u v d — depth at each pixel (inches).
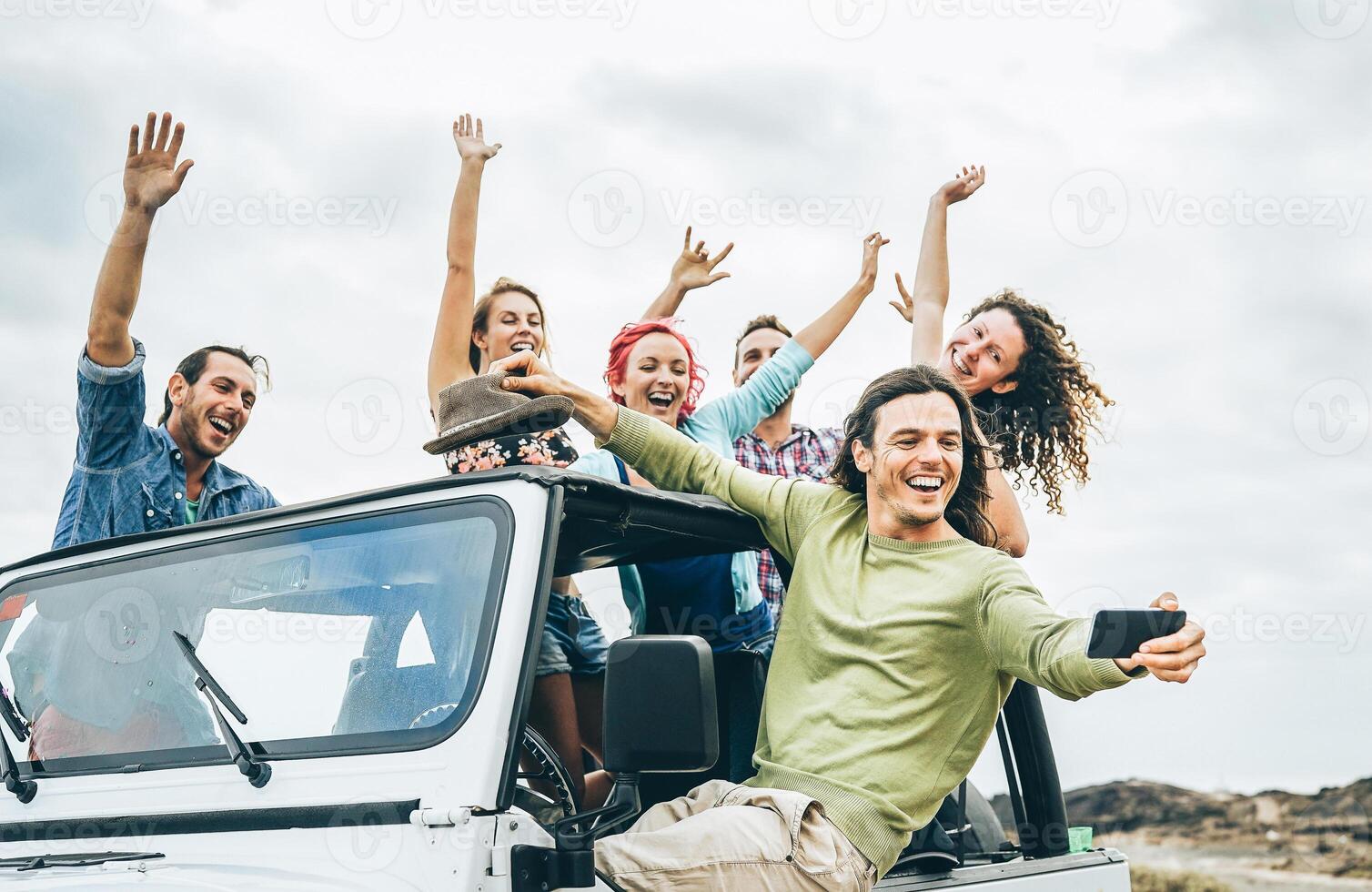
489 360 188.4
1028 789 153.5
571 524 115.3
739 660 137.9
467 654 94.3
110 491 177.2
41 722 117.2
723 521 124.9
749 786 116.9
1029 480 181.0
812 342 198.1
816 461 217.9
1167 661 88.3
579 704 146.9
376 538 103.9
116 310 175.6
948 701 116.0
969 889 126.7
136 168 177.2
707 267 210.4
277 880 90.7
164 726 107.7
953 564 118.8
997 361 177.6
